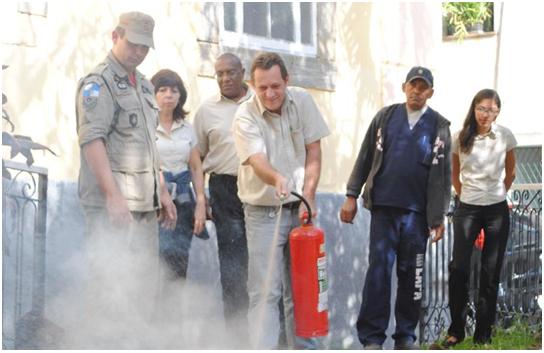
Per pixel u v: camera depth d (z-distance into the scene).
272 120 6.46
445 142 7.35
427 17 10.65
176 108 6.95
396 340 7.32
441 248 10.03
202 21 8.00
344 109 9.49
